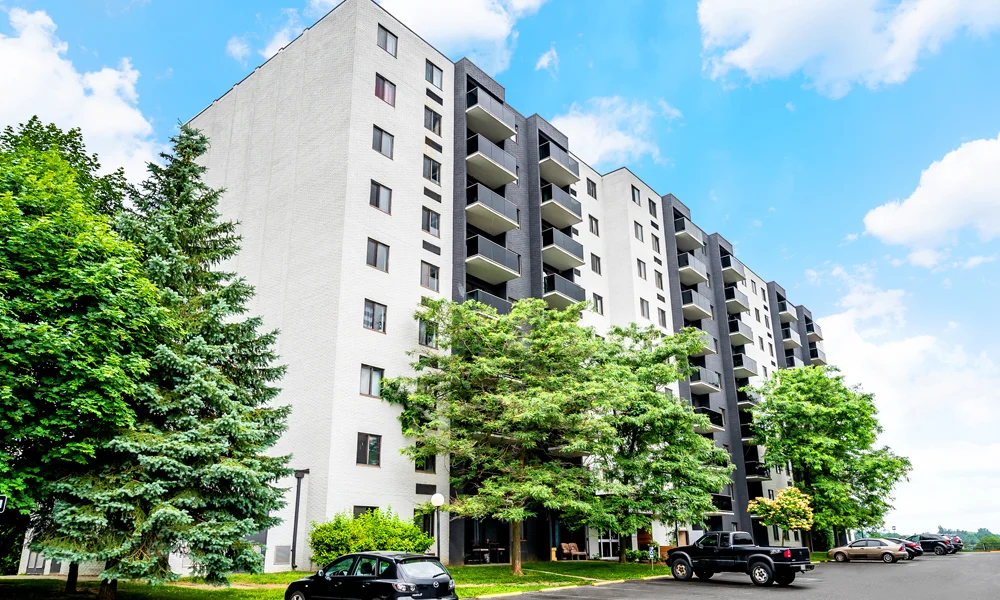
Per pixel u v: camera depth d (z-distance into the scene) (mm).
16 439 14555
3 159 16641
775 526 54094
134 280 16078
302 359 27203
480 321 27375
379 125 30266
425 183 32031
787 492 42406
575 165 42875
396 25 32562
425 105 33219
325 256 27859
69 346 14039
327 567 15586
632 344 32750
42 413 14742
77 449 15148
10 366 13945
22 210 15672
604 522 26484
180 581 20609
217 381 17859
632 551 33562
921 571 30422
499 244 36531
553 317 28719
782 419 45406
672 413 29125
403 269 29656
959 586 22953
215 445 16266
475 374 26094
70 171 19047
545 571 26812
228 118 36156
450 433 25875
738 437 52312
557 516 36031
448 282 31891
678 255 51344
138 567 14828
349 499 24938
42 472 15219
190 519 15484
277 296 29453
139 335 16328
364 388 26672
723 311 56281
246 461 17109
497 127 37062
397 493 26641
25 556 25703
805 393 46562
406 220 30453
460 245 32500
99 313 14984
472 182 36438
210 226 21000
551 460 29656
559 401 24688
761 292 68375
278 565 23406
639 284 45375
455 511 25984
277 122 32781
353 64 29797
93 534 14805
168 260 18625
